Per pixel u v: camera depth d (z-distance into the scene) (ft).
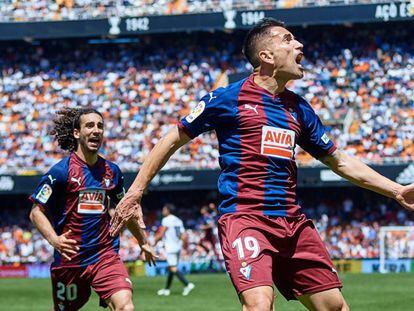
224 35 154.51
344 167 27.37
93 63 157.17
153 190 142.20
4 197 147.23
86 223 39.50
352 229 135.23
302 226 26.05
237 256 24.89
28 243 141.18
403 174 130.82
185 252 133.59
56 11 153.99
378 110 142.31
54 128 40.96
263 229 25.53
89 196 39.68
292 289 26.20
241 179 26.02
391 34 149.59
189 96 151.33
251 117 26.02
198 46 155.53
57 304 40.50
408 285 93.40
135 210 25.67
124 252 135.95
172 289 96.22
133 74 155.22
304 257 25.73
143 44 157.17
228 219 25.85
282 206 26.02
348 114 142.82
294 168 26.68
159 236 89.30
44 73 156.97
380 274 117.29
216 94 26.25
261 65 26.53
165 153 26.05
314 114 27.04
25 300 84.07
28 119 151.53
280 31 26.48
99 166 40.29
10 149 147.43
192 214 143.74
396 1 137.18
